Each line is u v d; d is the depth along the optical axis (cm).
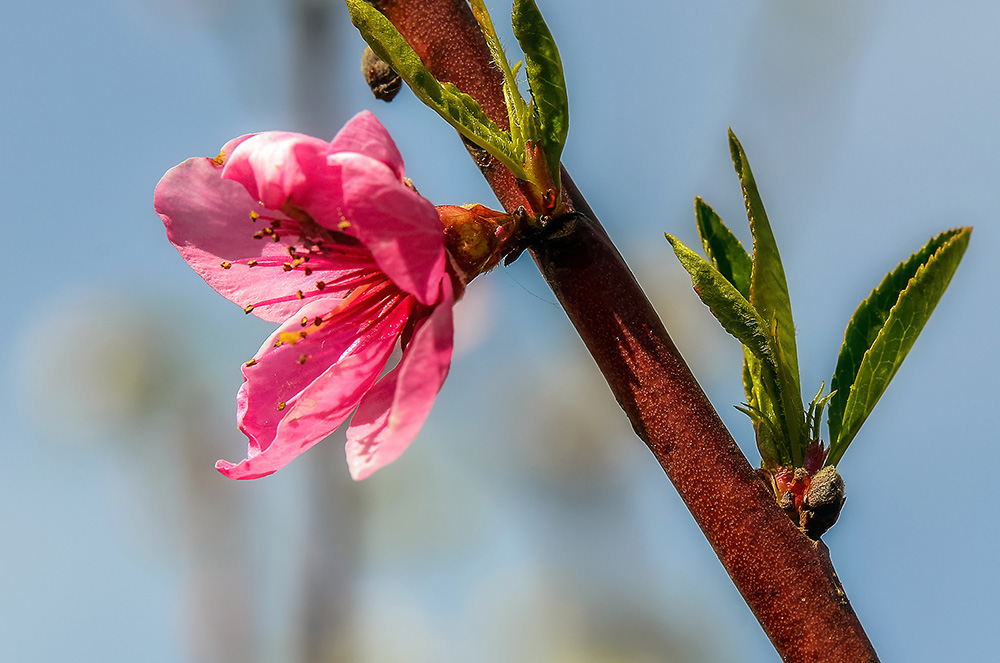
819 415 30
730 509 29
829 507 29
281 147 30
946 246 30
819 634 29
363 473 30
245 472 30
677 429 29
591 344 30
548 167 30
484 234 30
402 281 29
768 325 30
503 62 30
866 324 30
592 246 30
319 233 30
